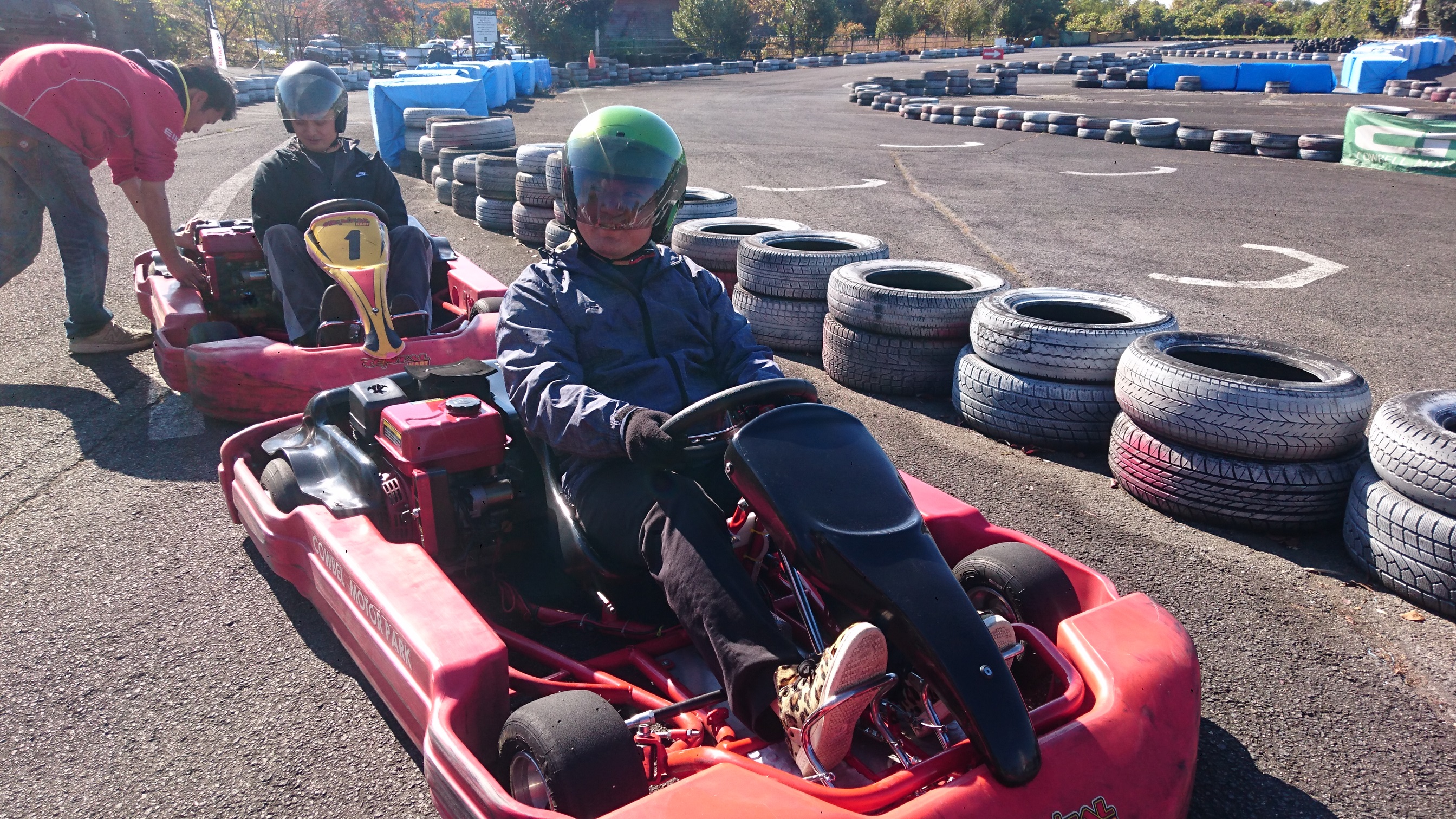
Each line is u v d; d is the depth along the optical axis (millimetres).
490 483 2484
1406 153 11609
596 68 28078
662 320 2381
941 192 10031
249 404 3818
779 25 43969
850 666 1563
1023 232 8055
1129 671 1810
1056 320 4215
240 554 3064
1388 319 5777
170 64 4371
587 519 2141
